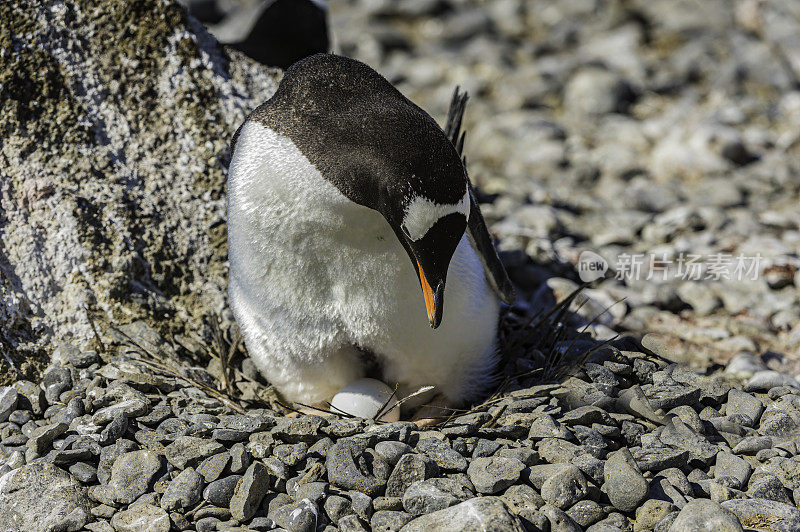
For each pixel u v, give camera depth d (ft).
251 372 31.04
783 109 63.98
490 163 60.59
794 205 50.42
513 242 41.75
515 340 31.24
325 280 25.80
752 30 76.18
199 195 35.24
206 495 23.36
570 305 34.68
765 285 40.01
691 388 28.78
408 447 24.23
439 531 21.22
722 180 53.47
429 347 27.30
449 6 88.99
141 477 23.88
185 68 36.68
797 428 27.63
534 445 25.54
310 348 27.12
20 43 33.81
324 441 24.71
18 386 28.60
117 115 35.04
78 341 30.73
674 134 58.49
